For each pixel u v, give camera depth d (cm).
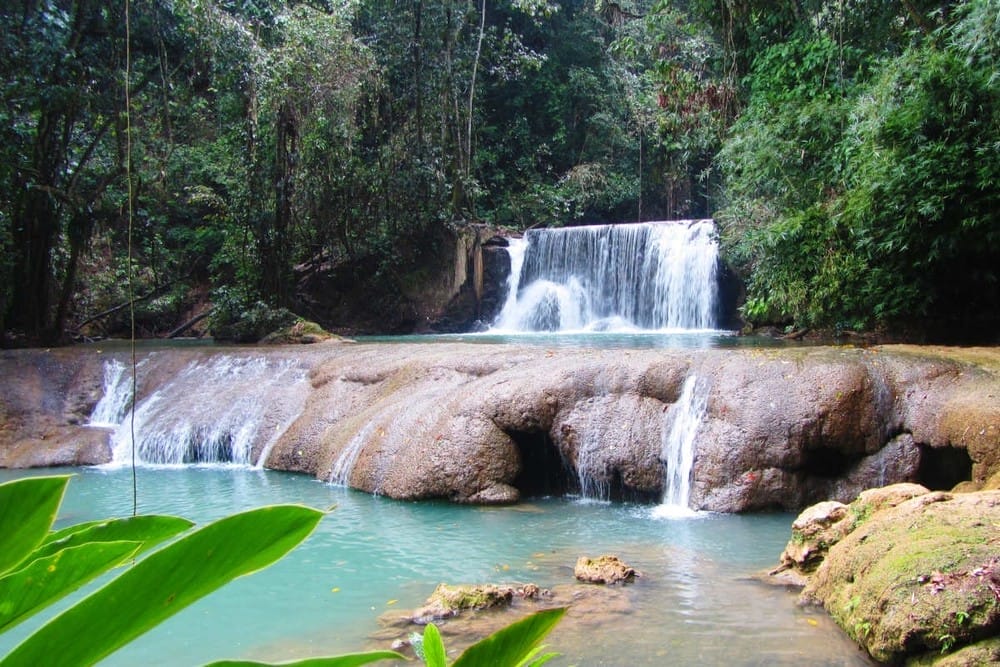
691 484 830
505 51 2623
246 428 1172
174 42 1631
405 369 1105
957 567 432
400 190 2178
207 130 2442
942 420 750
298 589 596
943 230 1059
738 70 1488
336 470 995
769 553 657
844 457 810
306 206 2045
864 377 805
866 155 1072
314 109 1869
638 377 905
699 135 1582
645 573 610
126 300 2330
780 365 845
